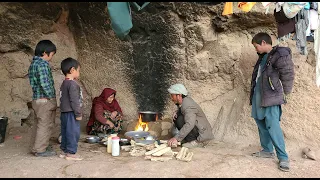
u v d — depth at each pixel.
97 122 5.00
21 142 4.54
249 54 4.69
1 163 3.68
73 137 3.82
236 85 4.87
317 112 4.21
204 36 4.71
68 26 5.32
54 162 3.71
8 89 5.07
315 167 3.70
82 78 5.55
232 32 4.73
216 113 4.98
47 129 3.92
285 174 3.51
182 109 4.36
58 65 5.35
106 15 4.95
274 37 4.54
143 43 5.05
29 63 5.16
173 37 4.84
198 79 5.02
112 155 4.01
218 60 4.85
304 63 4.38
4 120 4.46
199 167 3.61
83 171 3.46
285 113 4.39
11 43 4.95
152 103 5.31
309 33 3.65
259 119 3.82
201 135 4.38
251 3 3.14
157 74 5.16
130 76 5.30
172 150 4.24
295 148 4.19
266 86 3.66
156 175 3.38
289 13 3.25
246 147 4.35
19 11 4.77
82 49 5.42
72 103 3.73
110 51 5.25
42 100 3.83
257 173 3.51
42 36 5.14
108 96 4.95
